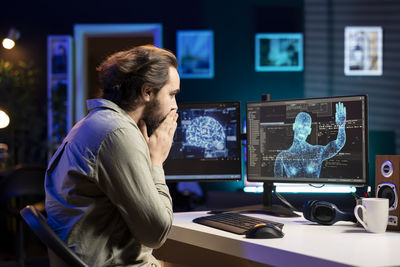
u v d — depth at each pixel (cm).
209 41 494
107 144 103
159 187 117
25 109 470
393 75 491
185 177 184
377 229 130
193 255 179
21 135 475
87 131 106
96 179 102
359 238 123
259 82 495
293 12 496
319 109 162
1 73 464
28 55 499
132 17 498
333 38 494
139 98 117
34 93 494
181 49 493
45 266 342
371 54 491
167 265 183
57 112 483
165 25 497
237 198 200
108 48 663
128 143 104
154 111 121
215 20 496
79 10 500
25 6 500
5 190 308
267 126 175
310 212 147
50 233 94
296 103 168
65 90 484
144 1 498
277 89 495
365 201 134
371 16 491
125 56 117
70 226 104
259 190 281
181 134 185
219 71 495
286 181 170
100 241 106
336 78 493
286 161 170
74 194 105
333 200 183
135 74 115
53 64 488
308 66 495
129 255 112
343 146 156
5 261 354
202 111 185
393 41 490
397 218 133
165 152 127
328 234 129
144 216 104
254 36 497
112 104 113
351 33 493
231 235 128
